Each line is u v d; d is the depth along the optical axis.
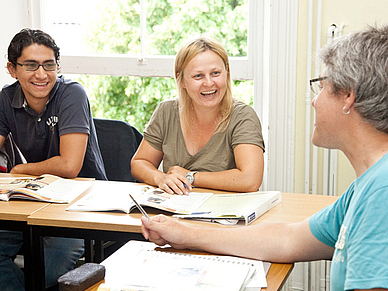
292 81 2.38
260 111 2.64
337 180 2.40
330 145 0.99
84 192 1.80
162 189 1.77
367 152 0.91
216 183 1.79
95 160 2.21
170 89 3.76
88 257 2.13
